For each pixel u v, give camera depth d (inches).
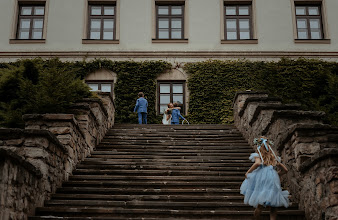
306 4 839.7
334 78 698.2
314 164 281.6
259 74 794.8
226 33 830.5
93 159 405.4
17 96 484.7
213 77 795.4
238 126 554.9
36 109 435.5
